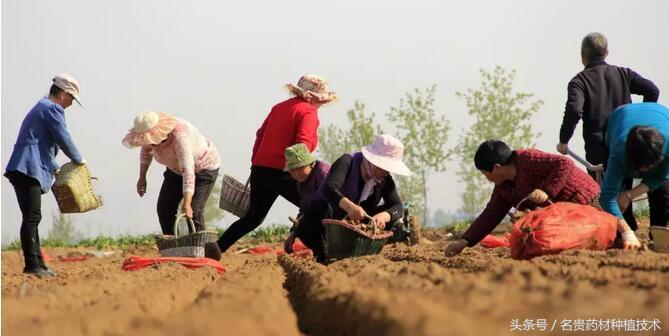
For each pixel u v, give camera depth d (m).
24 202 12.20
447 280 6.67
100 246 25.44
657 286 5.87
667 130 9.33
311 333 6.41
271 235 24.39
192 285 8.40
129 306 6.25
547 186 9.52
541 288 5.89
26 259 12.25
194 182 12.48
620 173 9.32
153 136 12.09
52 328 5.13
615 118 9.82
